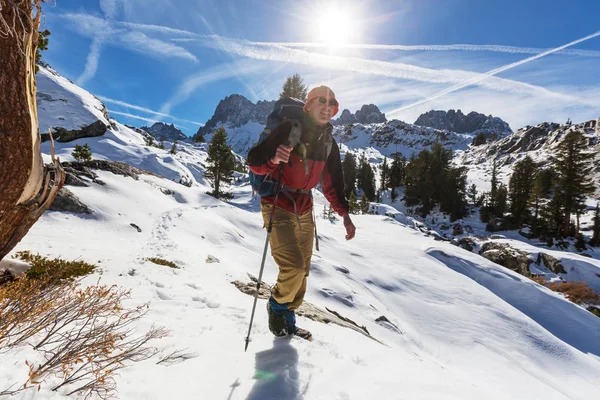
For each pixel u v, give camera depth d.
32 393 1.53
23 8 2.42
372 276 19.70
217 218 22.31
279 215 2.56
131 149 63.44
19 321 1.98
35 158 3.24
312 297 12.16
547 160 107.19
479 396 2.25
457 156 173.75
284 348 2.58
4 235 3.28
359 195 98.06
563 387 12.37
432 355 12.23
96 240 9.83
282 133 2.46
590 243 58.22
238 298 4.87
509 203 78.44
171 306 3.77
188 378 2.01
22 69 2.44
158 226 16.59
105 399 1.64
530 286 24.69
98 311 2.42
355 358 2.61
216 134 47.25
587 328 20.94
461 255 27.88
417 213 85.19
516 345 15.30
